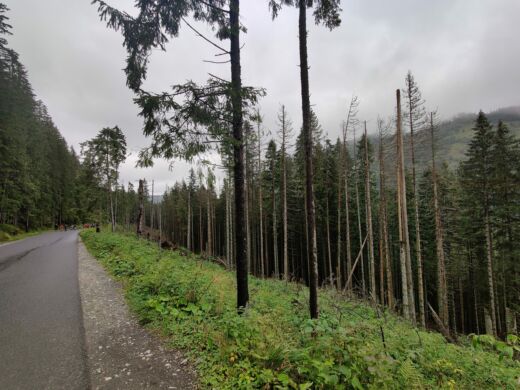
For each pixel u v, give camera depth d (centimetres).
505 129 1825
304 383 326
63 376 384
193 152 574
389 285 1786
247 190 2575
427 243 2480
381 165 1898
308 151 742
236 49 648
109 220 5116
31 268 1151
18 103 2867
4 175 2861
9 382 368
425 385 432
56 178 4825
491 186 1842
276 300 922
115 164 3041
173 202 6291
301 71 735
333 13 720
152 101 512
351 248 2778
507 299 2178
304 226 2855
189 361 420
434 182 1816
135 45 571
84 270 1103
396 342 585
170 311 597
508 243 1848
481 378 518
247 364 383
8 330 538
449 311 2742
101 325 563
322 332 447
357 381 317
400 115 1362
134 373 391
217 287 823
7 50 2497
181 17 590
